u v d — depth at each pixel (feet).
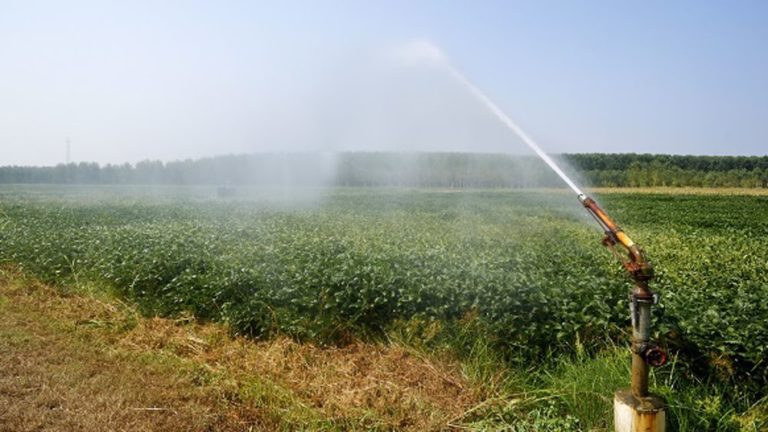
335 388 17.97
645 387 12.59
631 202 139.33
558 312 19.61
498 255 33.94
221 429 15.16
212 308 25.66
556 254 35.91
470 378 18.19
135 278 29.17
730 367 15.90
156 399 16.76
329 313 22.81
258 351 21.49
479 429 14.93
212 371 19.04
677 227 76.54
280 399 16.85
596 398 15.19
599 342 18.90
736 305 18.33
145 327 24.52
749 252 43.27
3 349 21.13
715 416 14.51
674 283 24.49
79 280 32.65
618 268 30.07
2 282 34.32
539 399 15.97
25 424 15.10
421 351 20.51
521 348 19.21
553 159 18.08
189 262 30.50
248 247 34.60
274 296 24.29
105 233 42.75
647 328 12.51
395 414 15.81
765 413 14.78
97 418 15.49
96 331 23.77
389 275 24.45
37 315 26.20
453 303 21.86
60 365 19.57
